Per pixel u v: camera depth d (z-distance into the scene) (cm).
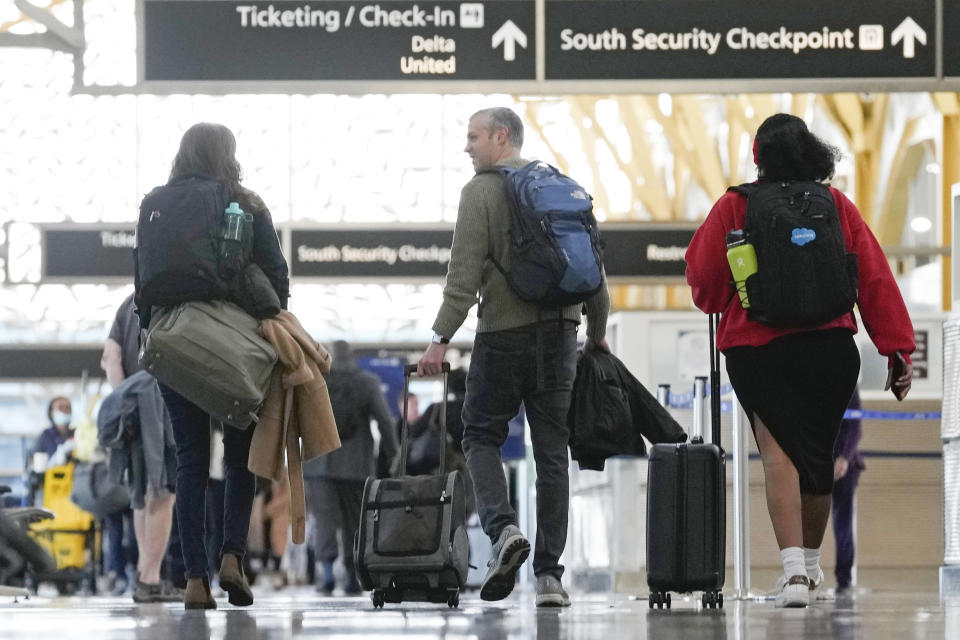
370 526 1509
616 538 2584
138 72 2359
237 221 1491
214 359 1459
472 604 1775
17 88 4275
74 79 2525
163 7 2361
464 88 2361
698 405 1953
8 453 4319
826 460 1414
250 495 1558
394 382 3953
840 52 2364
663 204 4731
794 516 1400
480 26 2369
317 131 4378
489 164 1568
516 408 1534
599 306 1546
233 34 2364
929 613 1319
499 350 1504
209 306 1484
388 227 3469
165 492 2177
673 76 2364
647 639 953
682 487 1405
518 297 1497
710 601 1437
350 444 2775
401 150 4397
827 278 1362
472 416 1526
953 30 2370
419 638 985
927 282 4625
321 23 2366
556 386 1509
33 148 4281
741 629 1063
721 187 4738
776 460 1401
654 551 1407
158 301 1484
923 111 4712
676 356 2702
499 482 1509
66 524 3397
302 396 1536
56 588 3553
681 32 2366
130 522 3155
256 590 3619
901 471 2912
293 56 2364
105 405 2159
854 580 2747
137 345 2239
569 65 2364
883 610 1391
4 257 3662
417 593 1505
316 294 4397
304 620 1276
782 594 1410
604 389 1560
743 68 2361
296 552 3759
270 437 1512
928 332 2889
